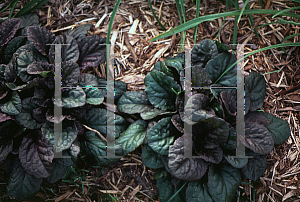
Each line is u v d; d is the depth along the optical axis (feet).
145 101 2.83
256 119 2.83
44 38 2.83
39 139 2.77
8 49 2.82
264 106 2.93
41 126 2.77
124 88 2.87
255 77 2.85
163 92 2.81
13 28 2.85
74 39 2.84
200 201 2.75
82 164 2.89
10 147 2.76
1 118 2.70
